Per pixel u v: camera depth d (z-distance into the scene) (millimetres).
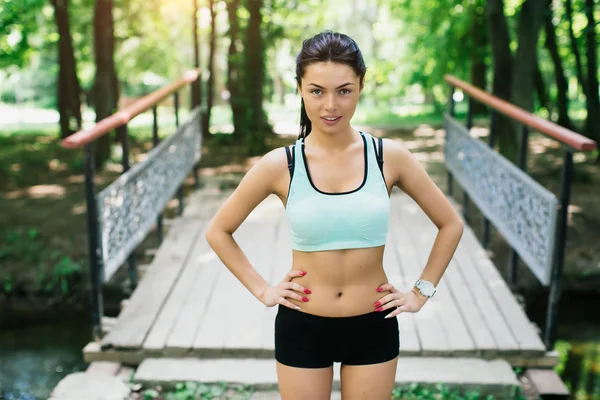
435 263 1981
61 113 11836
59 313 5645
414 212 5863
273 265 4566
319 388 1946
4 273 5949
